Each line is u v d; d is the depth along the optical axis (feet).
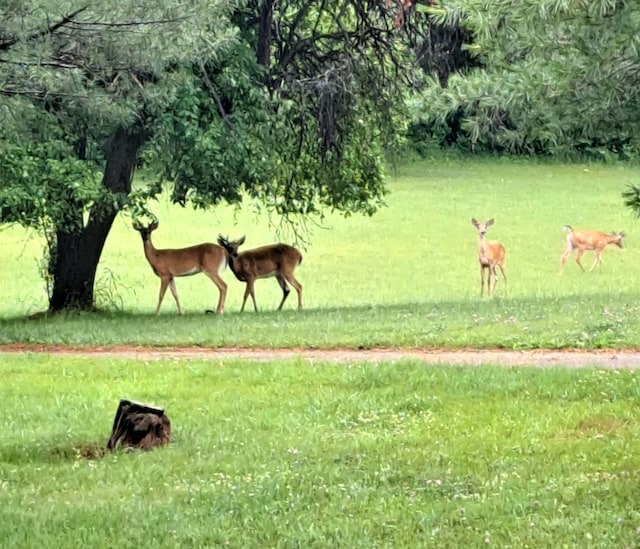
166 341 60.95
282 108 76.28
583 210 171.12
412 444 35.40
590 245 118.93
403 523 27.35
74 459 35.04
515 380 45.16
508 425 37.83
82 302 80.59
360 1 75.97
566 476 31.32
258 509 28.63
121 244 141.59
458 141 216.13
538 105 33.81
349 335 60.44
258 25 76.64
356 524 27.22
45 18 44.88
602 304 71.05
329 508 28.55
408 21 74.13
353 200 84.38
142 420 35.88
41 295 104.22
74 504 29.30
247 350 58.34
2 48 46.21
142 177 86.38
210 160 70.13
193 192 75.82
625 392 42.68
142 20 47.75
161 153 70.23
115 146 75.00
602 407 40.16
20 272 120.37
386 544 25.90
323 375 47.42
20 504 29.37
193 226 155.53
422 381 45.55
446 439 35.96
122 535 26.66
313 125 77.77
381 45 77.05
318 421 39.65
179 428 38.58
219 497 29.53
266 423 39.24
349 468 32.45
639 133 34.83
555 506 28.50
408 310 72.23
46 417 40.78
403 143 88.07
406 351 56.54
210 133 69.51
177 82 61.62
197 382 47.26
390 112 78.89
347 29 81.41
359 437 36.60
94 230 80.23
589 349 55.83
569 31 31.53
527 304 72.54
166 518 27.81
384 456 33.76
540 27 31.68
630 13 30.32
